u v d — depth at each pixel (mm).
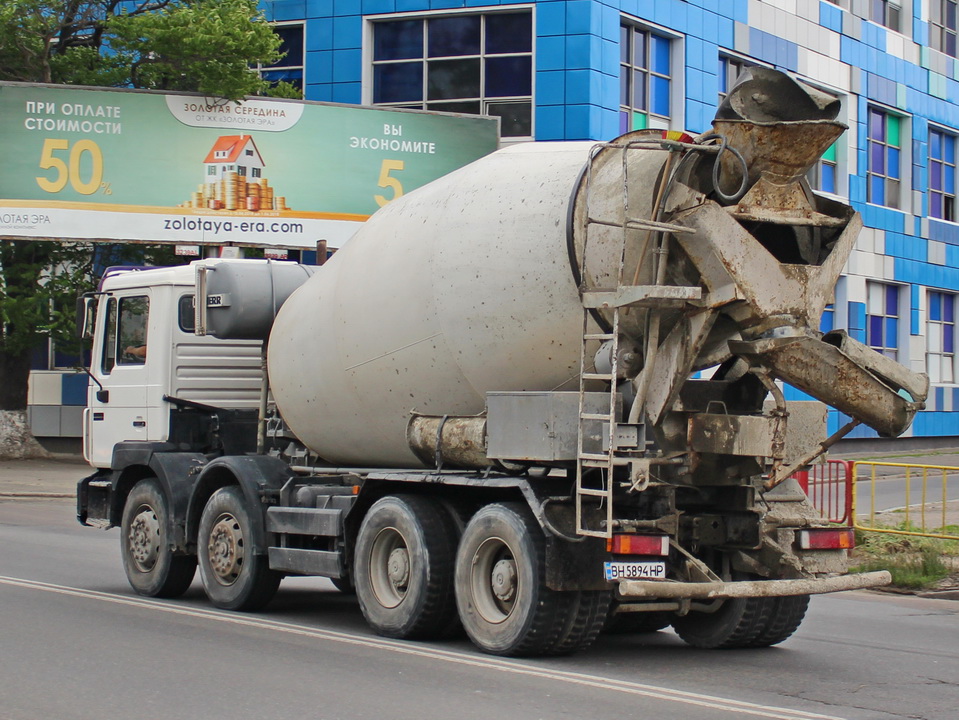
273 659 8383
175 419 11906
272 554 10406
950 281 39156
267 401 11648
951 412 38719
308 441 11094
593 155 8453
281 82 29516
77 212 26578
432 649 8859
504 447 8555
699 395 8453
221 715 6730
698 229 7828
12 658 8266
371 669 8055
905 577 13062
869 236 35500
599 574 8242
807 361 7965
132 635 9266
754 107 7875
